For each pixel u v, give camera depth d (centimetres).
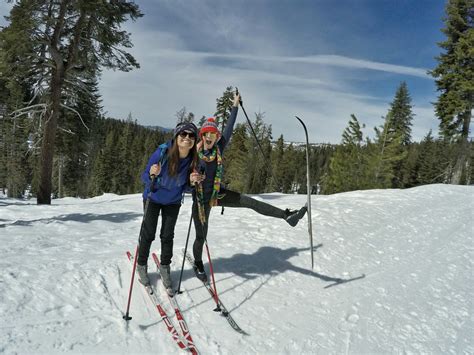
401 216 923
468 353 395
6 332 257
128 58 1450
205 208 385
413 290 534
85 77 1525
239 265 489
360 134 3023
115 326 304
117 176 5641
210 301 385
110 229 669
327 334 379
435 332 428
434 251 728
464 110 2267
